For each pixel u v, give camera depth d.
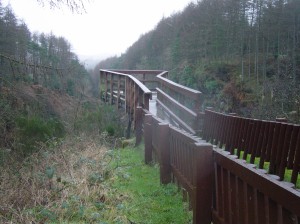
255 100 25.39
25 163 5.57
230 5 44.88
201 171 3.11
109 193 4.50
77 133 9.00
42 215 3.75
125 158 6.79
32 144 7.09
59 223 3.64
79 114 10.43
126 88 10.95
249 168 2.30
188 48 48.62
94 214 3.76
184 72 45.53
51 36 13.00
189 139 3.66
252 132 5.18
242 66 39.72
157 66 54.34
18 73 7.35
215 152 3.03
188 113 6.12
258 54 42.09
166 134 4.79
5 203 4.00
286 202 1.83
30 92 7.98
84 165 5.51
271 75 37.44
